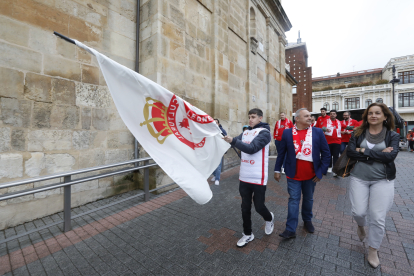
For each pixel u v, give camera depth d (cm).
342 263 213
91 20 408
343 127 659
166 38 477
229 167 730
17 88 312
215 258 225
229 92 759
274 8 1092
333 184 512
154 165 418
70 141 372
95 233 285
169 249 244
